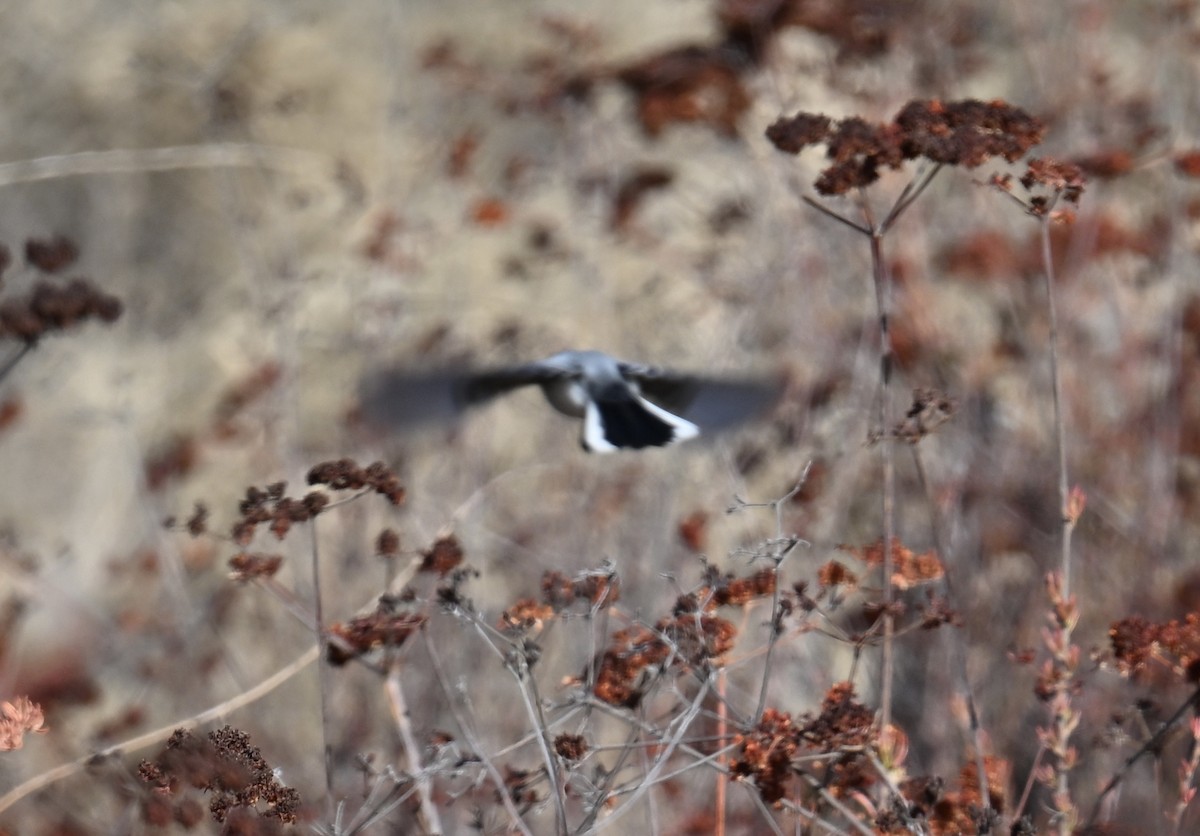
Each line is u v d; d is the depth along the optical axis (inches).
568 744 295.3
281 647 522.6
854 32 604.4
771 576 318.7
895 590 371.6
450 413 267.7
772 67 585.0
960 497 511.8
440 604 295.1
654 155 637.3
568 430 555.8
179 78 732.7
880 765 302.0
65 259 381.1
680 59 608.4
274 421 585.0
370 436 530.6
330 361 600.4
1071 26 629.6
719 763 337.1
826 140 344.2
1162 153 556.4
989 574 502.9
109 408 614.9
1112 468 539.5
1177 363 550.3
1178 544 516.1
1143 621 321.7
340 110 719.7
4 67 779.4
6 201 766.5
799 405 527.5
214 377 656.4
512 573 516.1
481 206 610.2
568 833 281.6
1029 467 534.9
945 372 555.5
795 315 562.3
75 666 520.7
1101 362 569.3
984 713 442.3
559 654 462.3
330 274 634.2
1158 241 587.2
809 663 452.1
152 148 743.7
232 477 588.4
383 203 655.8
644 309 605.3
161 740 478.3
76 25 769.6
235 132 722.2
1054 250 571.2
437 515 523.5
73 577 577.0
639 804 394.3
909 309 559.8
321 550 527.8
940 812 317.4
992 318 581.0
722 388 295.7
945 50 618.8
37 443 636.1
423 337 595.2
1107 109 616.7
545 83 645.3
